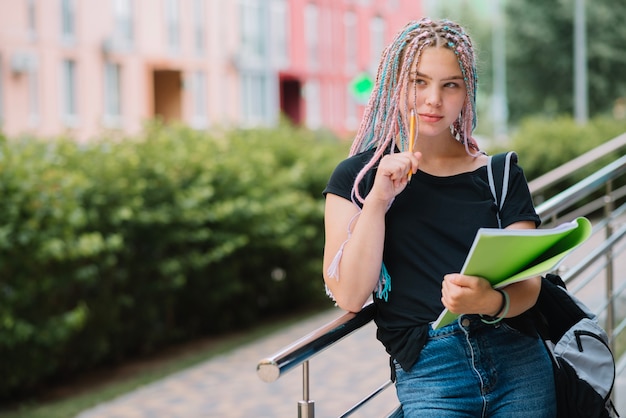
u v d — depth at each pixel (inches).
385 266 99.1
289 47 1531.7
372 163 98.3
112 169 344.5
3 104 1008.9
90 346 339.6
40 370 308.8
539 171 726.5
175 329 389.4
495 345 97.7
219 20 1378.0
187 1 1304.1
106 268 328.8
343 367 317.7
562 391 103.0
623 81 1473.9
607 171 163.9
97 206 334.0
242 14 1437.0
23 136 363.3
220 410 282.5
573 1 1472.7
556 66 1488.7
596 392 102.7
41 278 298.7
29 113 1044.5
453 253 97.1
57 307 314.5
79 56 1119.0
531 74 1513.3
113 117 1175.0
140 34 1214.3
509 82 1535.4
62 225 300.8
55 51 1080.2
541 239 86.8
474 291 89.8
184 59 1300.4
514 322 98.1
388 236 98.8
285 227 413.7
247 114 1448.1
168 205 362.6
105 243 323.0
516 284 94.3
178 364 352.2
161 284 362.9
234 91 1416.1
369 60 1759.4
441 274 97.0
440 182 98.7
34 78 1053.8
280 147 488.4
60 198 300.4
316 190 469.7
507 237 85.4
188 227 372.2
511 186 98.7
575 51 1481.3
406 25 99.1
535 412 97.8
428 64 95.6
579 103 1387.8
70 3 1107.9
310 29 1594.5
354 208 99.2
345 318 100.3
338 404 273.7
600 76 1475.1
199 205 378.9
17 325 290.4
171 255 371.9
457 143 101.2
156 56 1243.2
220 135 488.7
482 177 99.2
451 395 96.7
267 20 1477.6
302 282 453.1
